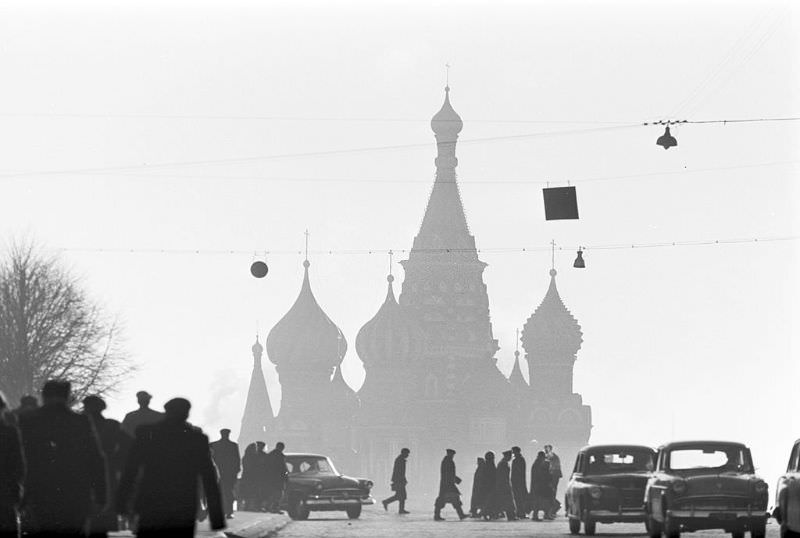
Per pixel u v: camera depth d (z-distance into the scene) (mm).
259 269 77125
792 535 40281
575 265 80875
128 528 41688
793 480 39375
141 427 22688
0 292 111062
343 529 54688
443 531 54062
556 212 55688
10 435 22797
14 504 22781
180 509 22375
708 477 42531
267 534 47688
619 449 52000
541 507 68625
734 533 44062
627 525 59531
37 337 111125
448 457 68812
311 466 68062
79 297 114500
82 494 24094
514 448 69750
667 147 53125
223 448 54406
